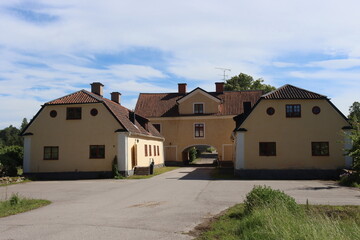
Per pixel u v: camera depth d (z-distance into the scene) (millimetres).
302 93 26281
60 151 27656
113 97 35969
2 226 9828
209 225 9586
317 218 9109
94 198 15719
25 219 10867
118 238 8297
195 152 57094
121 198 15492
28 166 27719
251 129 26031
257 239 7336
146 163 32781
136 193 17078
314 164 25375
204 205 13023
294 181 22562
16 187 21047
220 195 15703
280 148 25703
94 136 27422
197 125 43312
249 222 8625
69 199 15555
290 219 8203
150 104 46625
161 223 9961
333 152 25359
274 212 8758
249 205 10344
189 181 22562
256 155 25812
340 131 25406
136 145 29484
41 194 17469
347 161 25094
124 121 28562
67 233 8844
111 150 27078
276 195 10266
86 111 27781
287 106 26062
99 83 32562
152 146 35844
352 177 20078
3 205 13180
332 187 18641
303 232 7027
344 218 10078
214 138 42812
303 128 25750
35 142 27953
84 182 23703
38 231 9125
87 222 10227
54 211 12352
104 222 10195
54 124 27984
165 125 43938
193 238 8242
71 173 27250
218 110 43250
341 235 7027
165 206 13000
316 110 25859
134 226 9594
